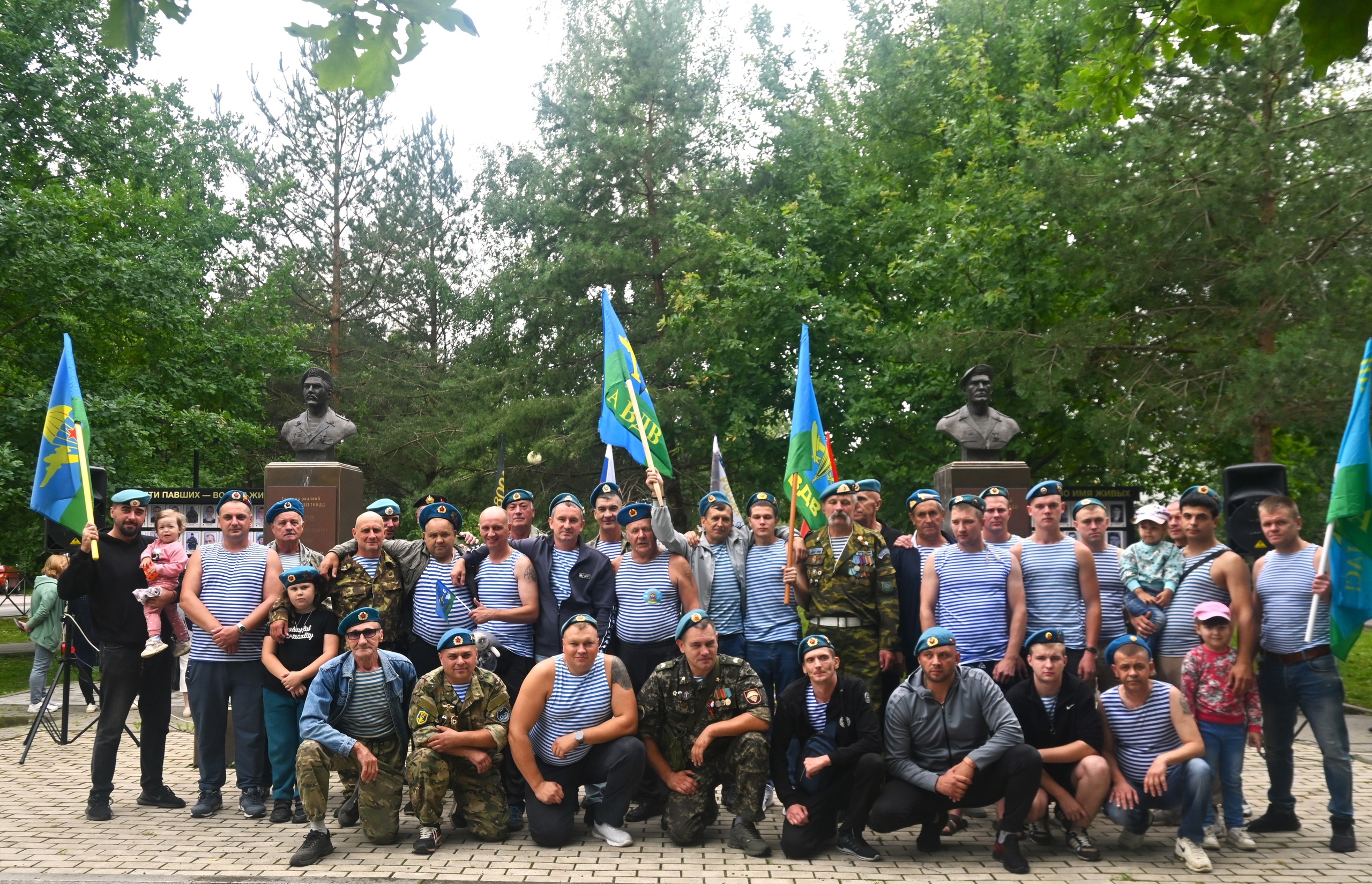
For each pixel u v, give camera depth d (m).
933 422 19.70
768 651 7.71
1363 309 13.25
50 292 17.75
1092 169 15.03
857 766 6.30
